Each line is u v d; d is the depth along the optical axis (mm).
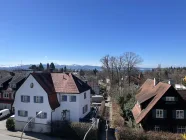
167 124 38875
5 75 69125
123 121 46250
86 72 186750
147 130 38562
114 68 111562
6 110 56906
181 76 134500
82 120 45469
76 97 45219
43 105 43594
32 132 43656
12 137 40625
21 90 44938
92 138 38906
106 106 69250
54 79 49062
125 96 58688
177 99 38875
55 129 42031
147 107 40969
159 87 43469
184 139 33812
